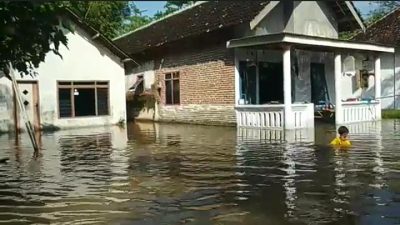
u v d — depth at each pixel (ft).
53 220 20.27
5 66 23.99
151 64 84.84
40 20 20.79
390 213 20.04
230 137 50.19
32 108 70.95
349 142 41.42
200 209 21.40
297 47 61.82
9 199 24.03
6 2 19.90
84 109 75.82
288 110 56.95
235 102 64.90
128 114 92.22
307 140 45.37
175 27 82.28
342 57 77.36
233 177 28.19
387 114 76.23
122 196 24.18
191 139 49.83
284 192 24.12
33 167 33.65
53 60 72.79
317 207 21.20
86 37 75.77
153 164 33.78
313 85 74.59
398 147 39.22
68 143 49.55
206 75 70.38
